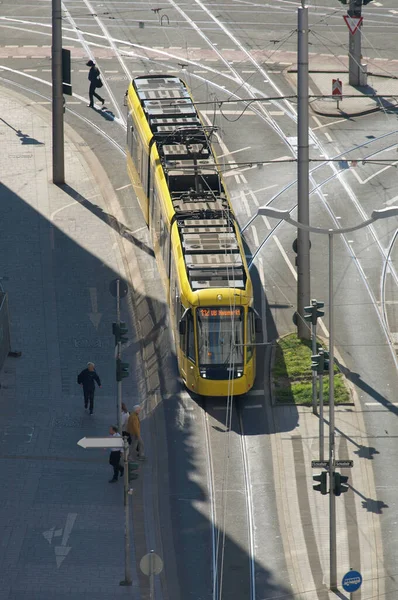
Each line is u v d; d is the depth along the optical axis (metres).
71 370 145.75
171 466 129.00
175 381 144.25
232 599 109.00
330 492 108.19
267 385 143.00
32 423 135.12
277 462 129.62
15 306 158.62
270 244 175.25
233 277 139.38
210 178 156.88
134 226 179.62
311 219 182.12
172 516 121.00
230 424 136.25
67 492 123.56
